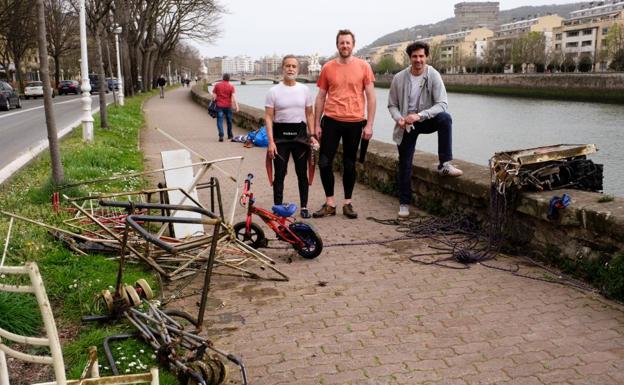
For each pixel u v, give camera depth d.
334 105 6.90
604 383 3.40
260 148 14.34
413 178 7.64
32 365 3.59
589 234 4.82
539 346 3.85
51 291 4.52
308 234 5.62
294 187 9.14
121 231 5.85
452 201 6.89
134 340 3.83
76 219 6.07
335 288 4.92
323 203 8.02
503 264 5.41
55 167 7.52
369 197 8.35
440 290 4.83
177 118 25.48
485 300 4.61
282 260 5.66
